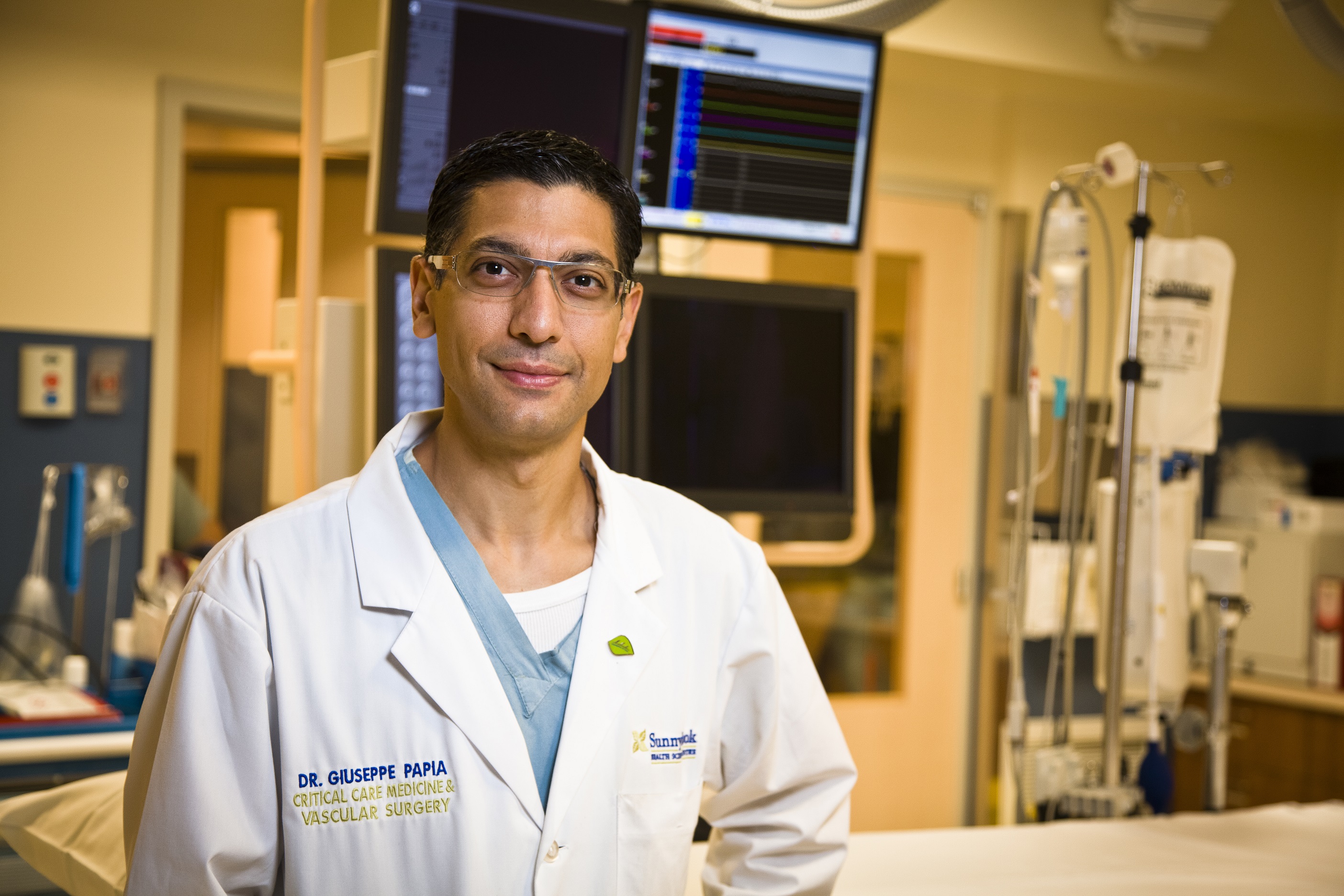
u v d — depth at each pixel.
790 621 1.28
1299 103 4.12
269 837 1.00
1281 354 4.55
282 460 2.61
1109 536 2.71
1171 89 3.94
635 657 1.11
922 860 2.13
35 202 3.01
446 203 1.06
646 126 2.36
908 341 4.08
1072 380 4.11
